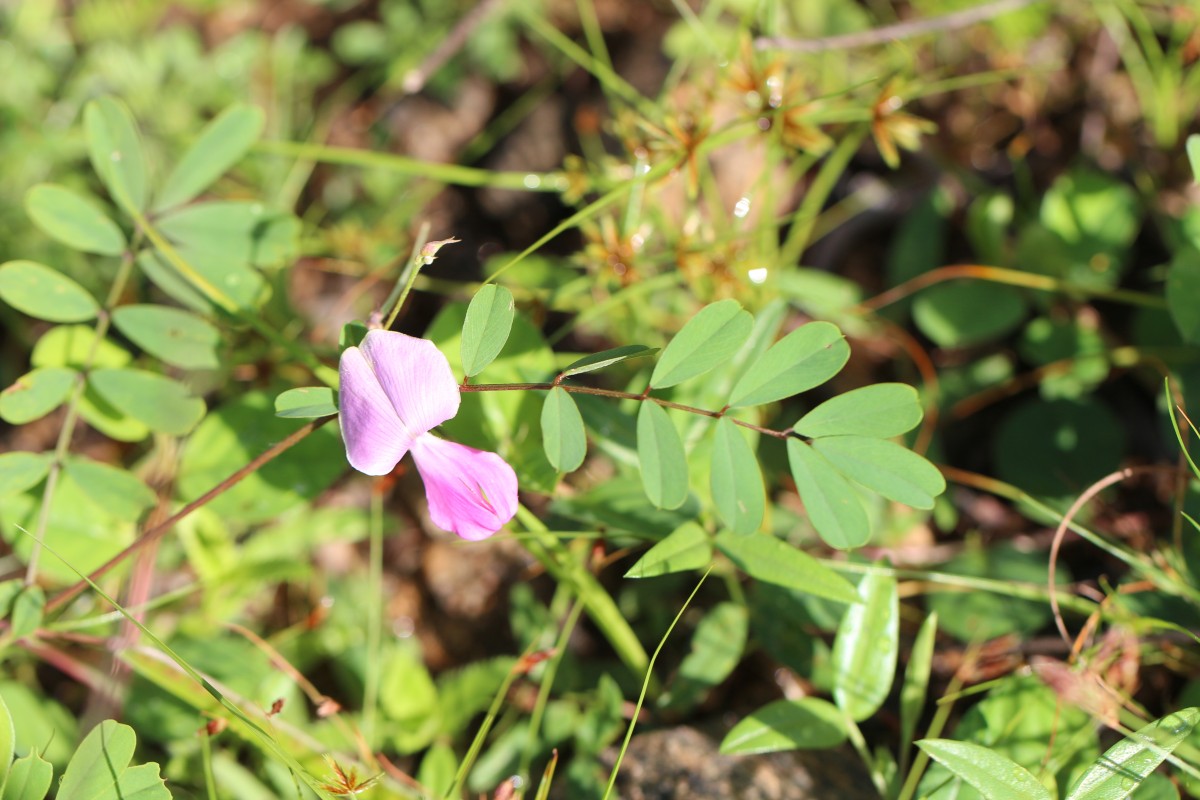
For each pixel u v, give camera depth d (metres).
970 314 0.37
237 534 0.37
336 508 0.37
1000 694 0.32
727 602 0.34
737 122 0.35
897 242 0.39
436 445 0.30
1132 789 0.30
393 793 0.33
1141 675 0.33
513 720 0.35
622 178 0.36
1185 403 0.36
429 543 0.37
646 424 0.30
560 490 0.35
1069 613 0.34
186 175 0.34
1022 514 0.36
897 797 0.32
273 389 0.35
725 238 0.35
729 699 0.35
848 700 0.32
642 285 0.35
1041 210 0.38
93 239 0.33
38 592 0.32
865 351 0.38
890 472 0.30
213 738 0.34
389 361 0.30
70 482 0.34
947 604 0.34
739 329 0.30
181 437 0.36
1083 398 0.36
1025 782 0.30
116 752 0.31
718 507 0.31
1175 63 0.39
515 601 0.36
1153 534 0.35
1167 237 0.38
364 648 0.36
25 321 0.39
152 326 0.33
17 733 0.34
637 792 0.33
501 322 0.30
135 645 0.34
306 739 0.33
